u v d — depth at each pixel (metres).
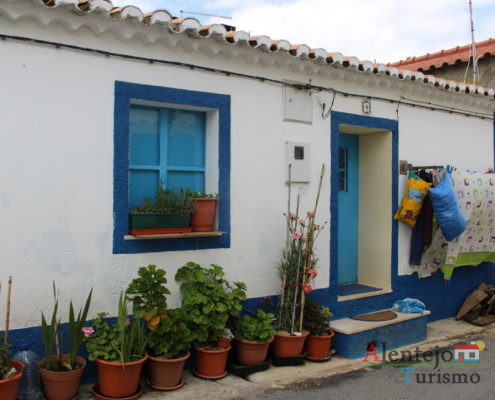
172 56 5.20
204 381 5.09
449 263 7.16
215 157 5.60
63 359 4.44
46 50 4.53
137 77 5.00
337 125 6.55
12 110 4.39
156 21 4.79
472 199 7.04
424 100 7.59
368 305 6.84
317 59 6.01
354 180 7.58
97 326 4.59
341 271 7.46
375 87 6.96
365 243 7.52
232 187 5.64
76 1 4.34
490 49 9.79
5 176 4.37
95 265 4.80
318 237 6.38
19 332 4.45
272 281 5.97
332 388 5.10
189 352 5.04
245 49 5.53
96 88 4.78
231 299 5.17
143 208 5.07
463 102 8.11
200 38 5.18
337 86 6.54
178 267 5.28
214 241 5.52
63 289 4.64
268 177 5.93
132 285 4.67
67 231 4.65
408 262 7.36
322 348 5.79
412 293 7.42
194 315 4.96
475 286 8.36
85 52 4.71
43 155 4.54
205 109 5.57
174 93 5.21
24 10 4.33
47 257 4.56
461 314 7.84
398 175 7.25
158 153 5.47
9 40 4.37
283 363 5.61
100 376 4.51
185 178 5.67
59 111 4.60
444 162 7.92
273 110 5.97
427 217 7.07
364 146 7.54
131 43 4.95
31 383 4.26
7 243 4.38
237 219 5.69
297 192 6.18
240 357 5.40
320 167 6.39
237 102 5.67
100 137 4.80
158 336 4.81
